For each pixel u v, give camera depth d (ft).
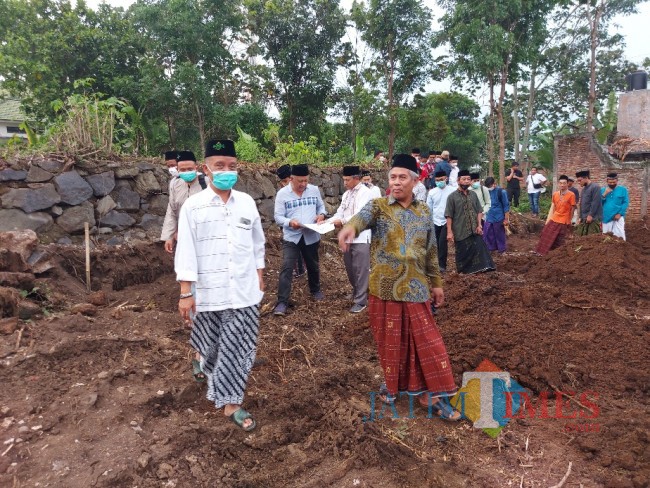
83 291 16.49
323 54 54.49
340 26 53.72
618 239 23.79
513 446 10.14
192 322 10.75
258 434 10.23
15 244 15.42
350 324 16.74
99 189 19.92
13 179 17.70
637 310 17.98
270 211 27.71
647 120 56.03
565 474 9.20
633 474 9.02
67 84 45.73
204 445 9.65
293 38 53.06
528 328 14.97
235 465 9.30
